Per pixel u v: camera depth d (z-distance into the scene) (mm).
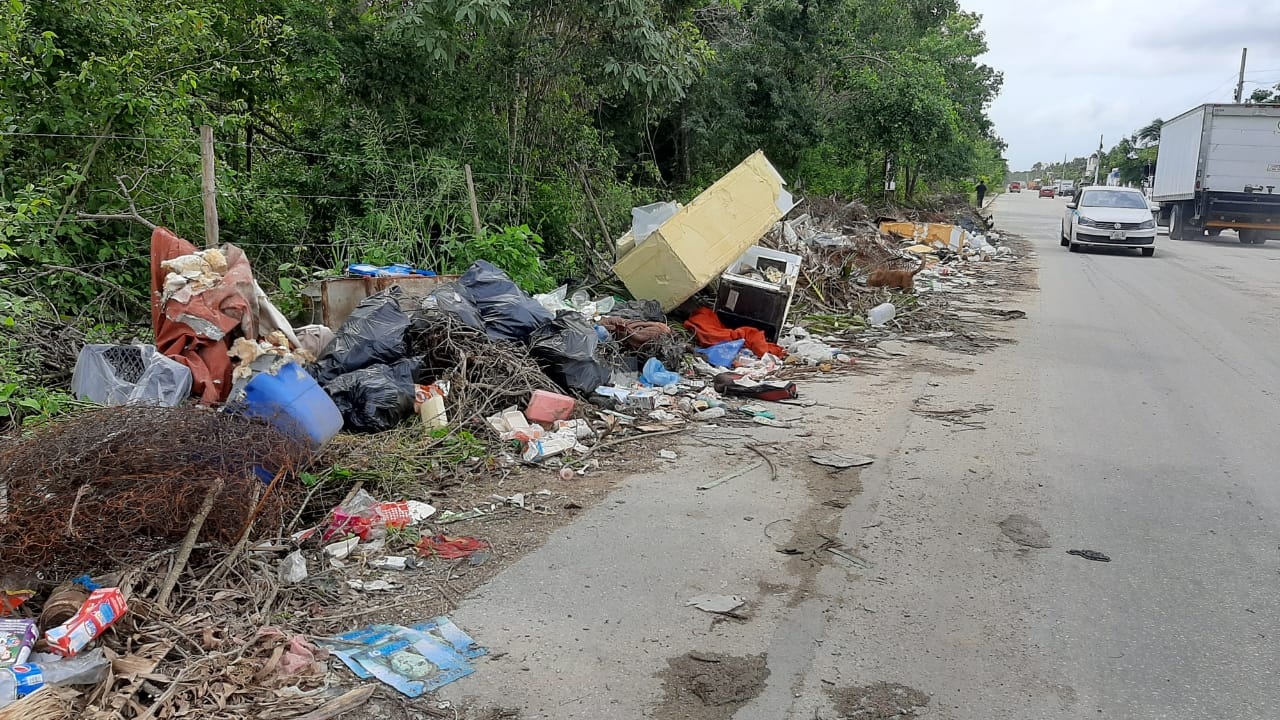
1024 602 3828
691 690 3145
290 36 9953
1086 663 3352
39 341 5660
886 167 28094
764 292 9555
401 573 4031
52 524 3381
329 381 6008
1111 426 6586
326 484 4910
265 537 4168
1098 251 22641
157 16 8094
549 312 7676
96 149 7066
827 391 7699
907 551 4340
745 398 7387
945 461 5738
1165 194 29438
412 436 5699
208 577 3703
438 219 9930
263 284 8555
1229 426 6598
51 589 3477
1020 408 7098
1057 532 4594
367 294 7383
